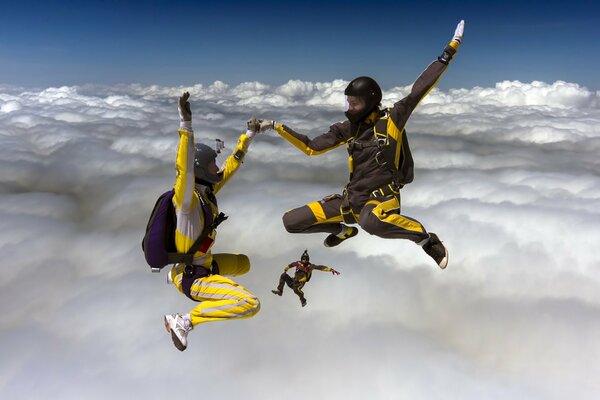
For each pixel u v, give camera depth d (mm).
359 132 3514
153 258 3424
